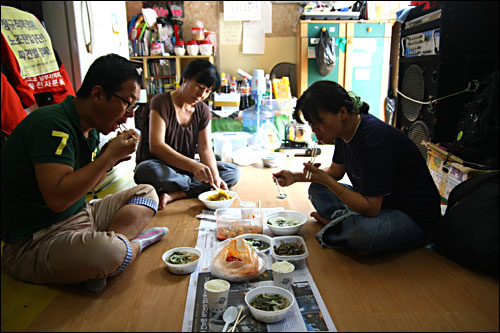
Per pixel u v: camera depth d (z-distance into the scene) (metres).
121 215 1.84
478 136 2.08
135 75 1.60
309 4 4.41
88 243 1.49
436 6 2.43
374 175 1.69
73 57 3.12
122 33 3.96
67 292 1.53
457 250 1.68
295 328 1.29
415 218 1.83
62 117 1.53
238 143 3.72
